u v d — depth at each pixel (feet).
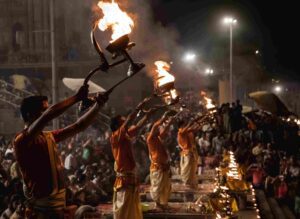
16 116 105.70
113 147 28.63
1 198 37.22
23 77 113.29
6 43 138.51
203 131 80.43
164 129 37.35
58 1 127.95
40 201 15.53
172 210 36.35
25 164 15.28
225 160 56.08
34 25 137.18
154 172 36.83
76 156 58.23
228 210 35.06
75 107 90.02
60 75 121.90
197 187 46.96
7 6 138.92
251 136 85.81
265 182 62.28
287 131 91.15
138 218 28.78
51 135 15.94
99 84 117.39
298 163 65.31
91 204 39.86
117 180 28.53
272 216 50.93
